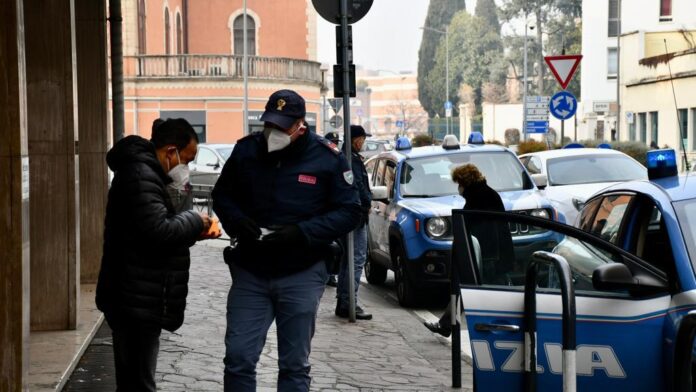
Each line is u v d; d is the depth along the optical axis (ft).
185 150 18.80
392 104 515.09
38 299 31.32
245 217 19.19
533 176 46.16
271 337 31.96
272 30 195.00
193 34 195.52
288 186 19.57
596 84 243.19
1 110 20.51
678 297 17.39
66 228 31.42
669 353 17.03
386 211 44.93
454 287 26.53
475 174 33.19
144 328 18.40
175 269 18.45
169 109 172.55
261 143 19.67
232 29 195.31
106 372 26.78
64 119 31.35
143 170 18.06
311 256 19.58
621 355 17.42
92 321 32.91
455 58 411.54
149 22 176.35
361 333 34.47
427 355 31.12
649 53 166.71
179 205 18.88
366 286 49.70
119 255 18.26
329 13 36.27
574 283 18.38
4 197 20.51
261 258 19.48
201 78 172.14
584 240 18.13
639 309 17.44
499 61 386.73
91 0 40.93
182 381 25.85
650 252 20.08
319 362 29.37
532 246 18.63
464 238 18.65
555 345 17.69
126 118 171.32
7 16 20.43
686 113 144.56
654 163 21.50
